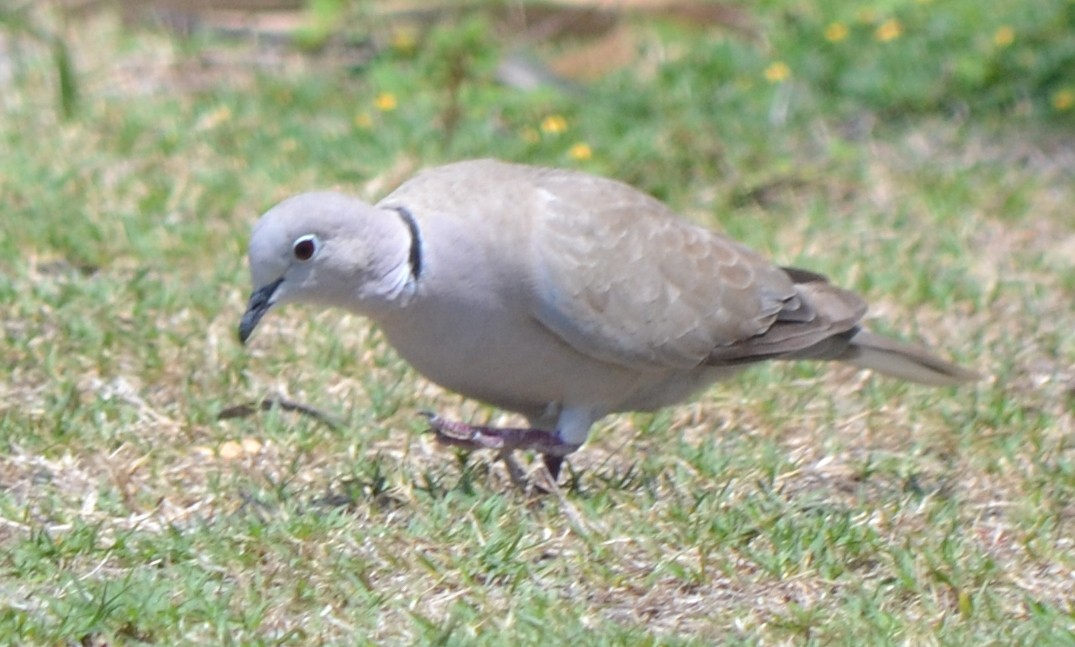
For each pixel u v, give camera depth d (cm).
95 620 805
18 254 1310
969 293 1351
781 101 1758
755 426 1135
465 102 1711
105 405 1073
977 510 1012
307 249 899
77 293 1230
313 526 909
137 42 1856
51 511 941
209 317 1227
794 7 2003
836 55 1866
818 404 1170
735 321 1004
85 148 1555
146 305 1236
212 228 1402
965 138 1708
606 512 963
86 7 1911
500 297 916
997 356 1249
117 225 1378
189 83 1778
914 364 1087
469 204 918
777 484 1039
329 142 1593
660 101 1744
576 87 1783
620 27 1928
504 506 952
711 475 1032
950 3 1964
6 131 1589
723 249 1019
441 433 959
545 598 857
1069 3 1902
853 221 1512
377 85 1755
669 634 834
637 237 968
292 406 1101
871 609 864
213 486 980
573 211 945
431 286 908
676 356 988
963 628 856
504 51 1802
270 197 1462
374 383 1155
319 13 1889
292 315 1252
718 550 922
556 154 1611
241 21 1934
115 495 962
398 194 940
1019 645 835
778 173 1588
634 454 1089
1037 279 1405
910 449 1097
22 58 1794
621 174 1577
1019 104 1772
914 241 1466
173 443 1045
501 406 996
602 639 812
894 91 1791
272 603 842
